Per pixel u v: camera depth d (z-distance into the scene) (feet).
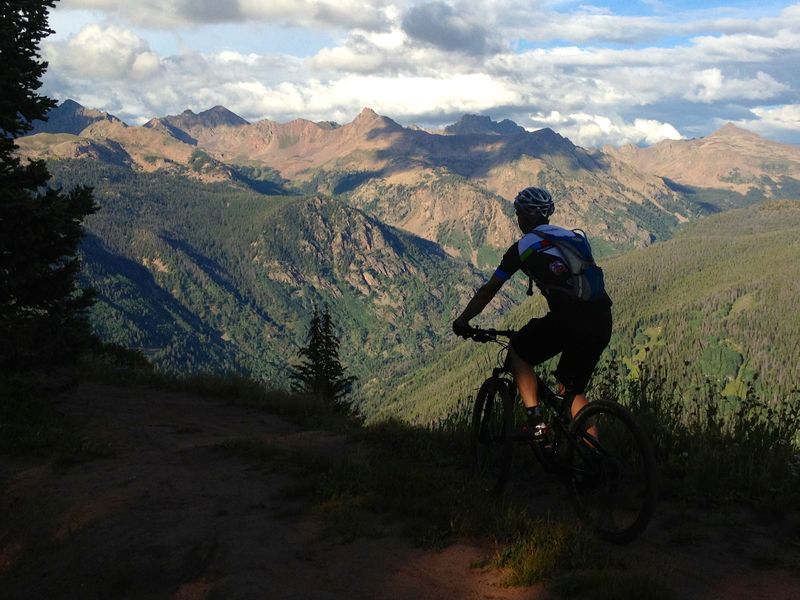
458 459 20.76
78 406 35.76
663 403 20.33
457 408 24.93
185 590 12.42
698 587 11.58
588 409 14.42
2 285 34.50
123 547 14.30
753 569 12.34
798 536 13.78
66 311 36.78
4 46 35.01
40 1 36.86
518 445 18.98
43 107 37.32
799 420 18.28
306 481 18.07
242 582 12.10
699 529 14.20
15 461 23.21
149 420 34.09
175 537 14.55
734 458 17.08
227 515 16.14
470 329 15.92
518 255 14.74
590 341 14.19
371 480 17.89
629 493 15.61
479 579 12.03
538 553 12.20
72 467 22.44
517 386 15.84
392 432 25.21
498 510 14.97
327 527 14.79
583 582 11.28
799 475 16.05
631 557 12.81
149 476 20.29
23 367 33.01
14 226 34.06
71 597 12.94
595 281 14.23
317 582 12.18
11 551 15.28
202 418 36.60
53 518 16.61
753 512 15.08
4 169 36.01
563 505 16.16
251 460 22.43
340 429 33.71
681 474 16.93
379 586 11.90
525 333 15.26
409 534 14.20
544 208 15.17
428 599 11.35
